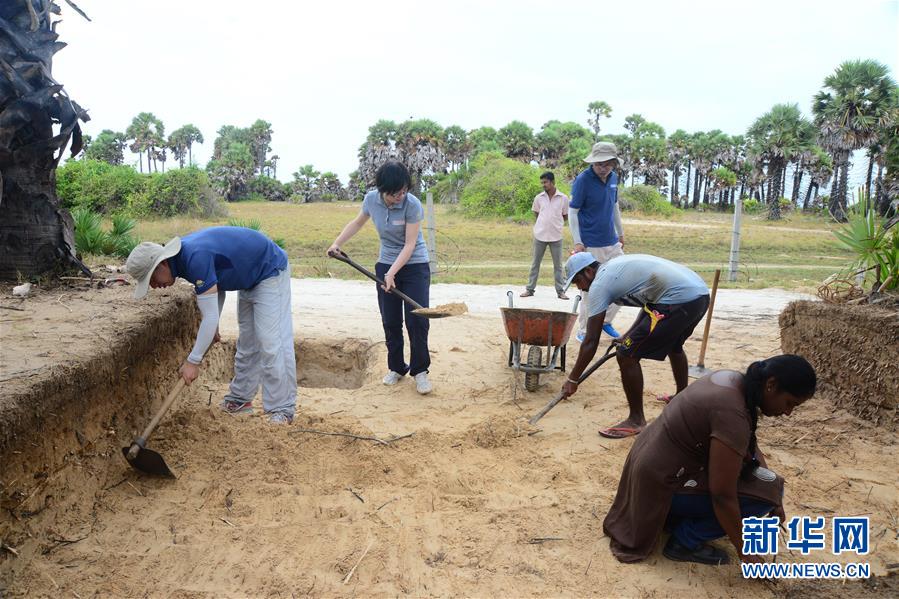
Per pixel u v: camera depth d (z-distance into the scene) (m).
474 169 41.28
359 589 3.18
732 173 68.62
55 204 5.77
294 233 24.86
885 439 4.86
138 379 4.59
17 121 5.35
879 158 36.03
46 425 3.40
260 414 5.20
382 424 5.14
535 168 32.22
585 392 5.94
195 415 4.84
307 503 3.92
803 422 5.18
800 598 3.14
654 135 78.38
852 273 6.18
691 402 3.12
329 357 7.30
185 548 3.44
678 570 3.32
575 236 6.84
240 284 4.69
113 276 6.16
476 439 4.84
